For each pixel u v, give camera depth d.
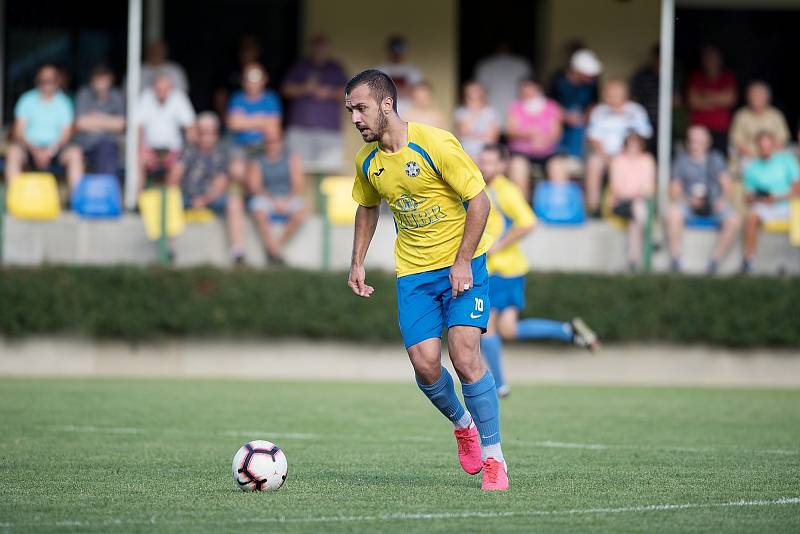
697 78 64.69
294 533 18.28
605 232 56.50
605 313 53.50
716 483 24.12
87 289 52.72
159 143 59.91
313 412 39.22
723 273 56.66
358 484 23.56
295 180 56.19
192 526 18.84
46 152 58.38
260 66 66.81
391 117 22.22
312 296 53.28
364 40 68.25
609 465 27.09
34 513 20.02
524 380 53.91
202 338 53.72
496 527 18.89
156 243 55.44
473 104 61.28
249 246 55.66
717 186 59.06
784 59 71.69
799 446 31.38
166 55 65.88
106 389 45.50
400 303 23.02
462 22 69.62
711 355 54.66
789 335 53.88
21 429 33.38
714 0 71.00
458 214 22.58
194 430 33.84
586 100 63.47
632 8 68.75
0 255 54.31
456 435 23.73
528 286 53.38
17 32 66.25
